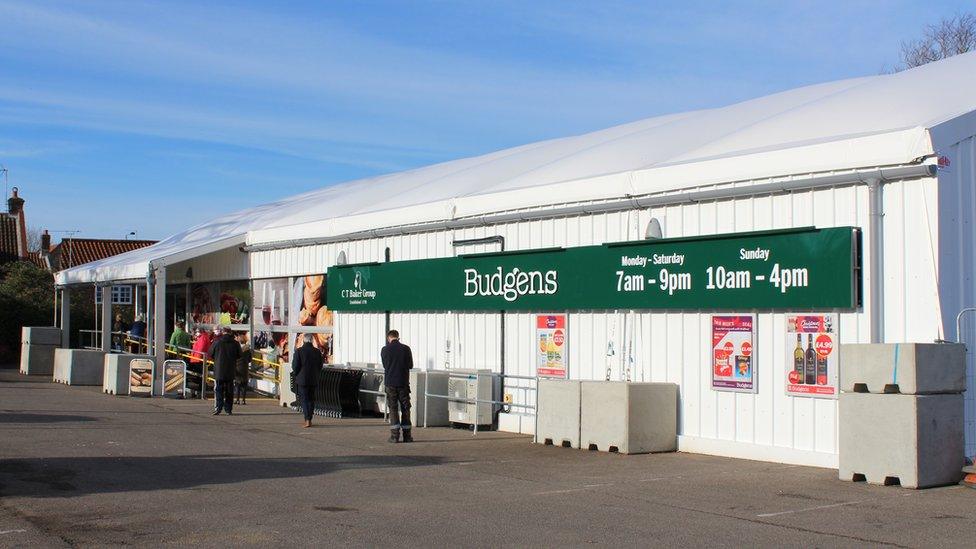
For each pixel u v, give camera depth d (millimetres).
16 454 13891
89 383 28672
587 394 15453
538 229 18078
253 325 28375
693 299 14992
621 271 16203
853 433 11914
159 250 30531
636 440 14789
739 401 14398
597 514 9859
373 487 11586
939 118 12680
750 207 14375
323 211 25750
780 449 13727
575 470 13125
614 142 19562
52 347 33156
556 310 17562
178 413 20938
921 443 11328
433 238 20766
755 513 9914
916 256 12430
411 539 8633
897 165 12578
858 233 13000
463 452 15078
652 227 15672
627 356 16188
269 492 11125
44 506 10094
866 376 11781
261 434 17359
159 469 12812
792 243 13648
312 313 25328
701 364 14969
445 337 20281
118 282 29516
